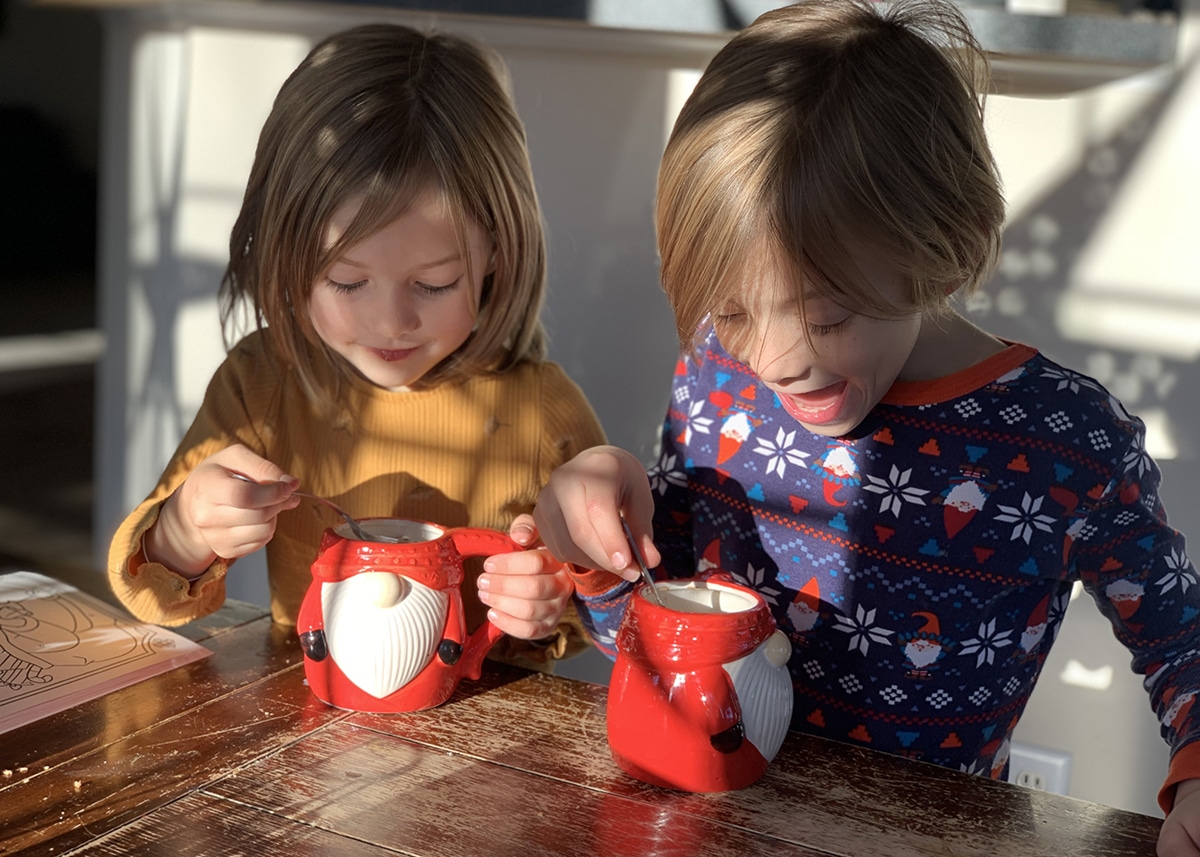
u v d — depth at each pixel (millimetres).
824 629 916
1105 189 1264
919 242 692
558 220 1457
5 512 2980
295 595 1044
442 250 882
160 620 922
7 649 870
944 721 899
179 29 1599
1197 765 714
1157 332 1271
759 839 656
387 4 1414
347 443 1036
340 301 892
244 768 721
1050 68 1255
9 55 5031
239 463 874
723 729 695
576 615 992
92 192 5246
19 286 5301
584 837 651
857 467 895
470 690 838
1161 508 906
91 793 689
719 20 1288
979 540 872
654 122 1393
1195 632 861
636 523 826
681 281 738
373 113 871
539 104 1436
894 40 731
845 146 689
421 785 705
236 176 1605
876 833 667
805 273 687
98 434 1814
